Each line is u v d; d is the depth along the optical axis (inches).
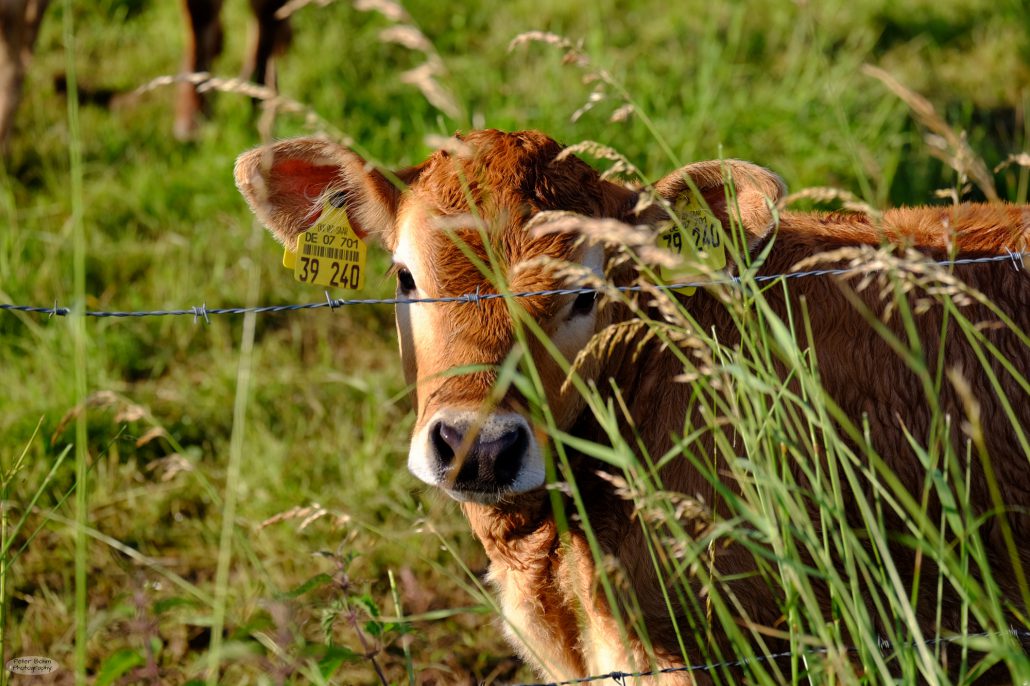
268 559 265.6
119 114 445.7
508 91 438.0
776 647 196.9
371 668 233.3
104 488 281.6
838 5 536.7
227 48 510.3
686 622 195.9
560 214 161.5
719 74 452.4
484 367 161.5
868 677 154.1
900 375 197.9
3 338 322.7
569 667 214.7
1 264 337.7
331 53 472.4
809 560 193.5
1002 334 197.9
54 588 257.8
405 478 287.9
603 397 205.9
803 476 194.5
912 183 384.2
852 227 216.4
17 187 393.7
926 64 504.7
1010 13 540.7
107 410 300.8
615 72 457.4
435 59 168.2
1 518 193.0
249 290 351.6
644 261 179.6
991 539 195.6
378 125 421.4
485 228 191.8
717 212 211.0
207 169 400.5
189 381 323.0
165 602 162.1
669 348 204.7
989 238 209.8
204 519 283.4
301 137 204.8
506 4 527.5
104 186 391.9
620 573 156.4
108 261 358.6
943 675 141.4
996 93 483.5
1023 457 195.5
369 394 312.8
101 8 527.8
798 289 205.0
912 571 197.2
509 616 215.2
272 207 215.2
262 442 299.3
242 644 153.5
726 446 159.5
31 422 292.7
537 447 179.5
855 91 440.1
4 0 390.3
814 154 398.6
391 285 354.9
